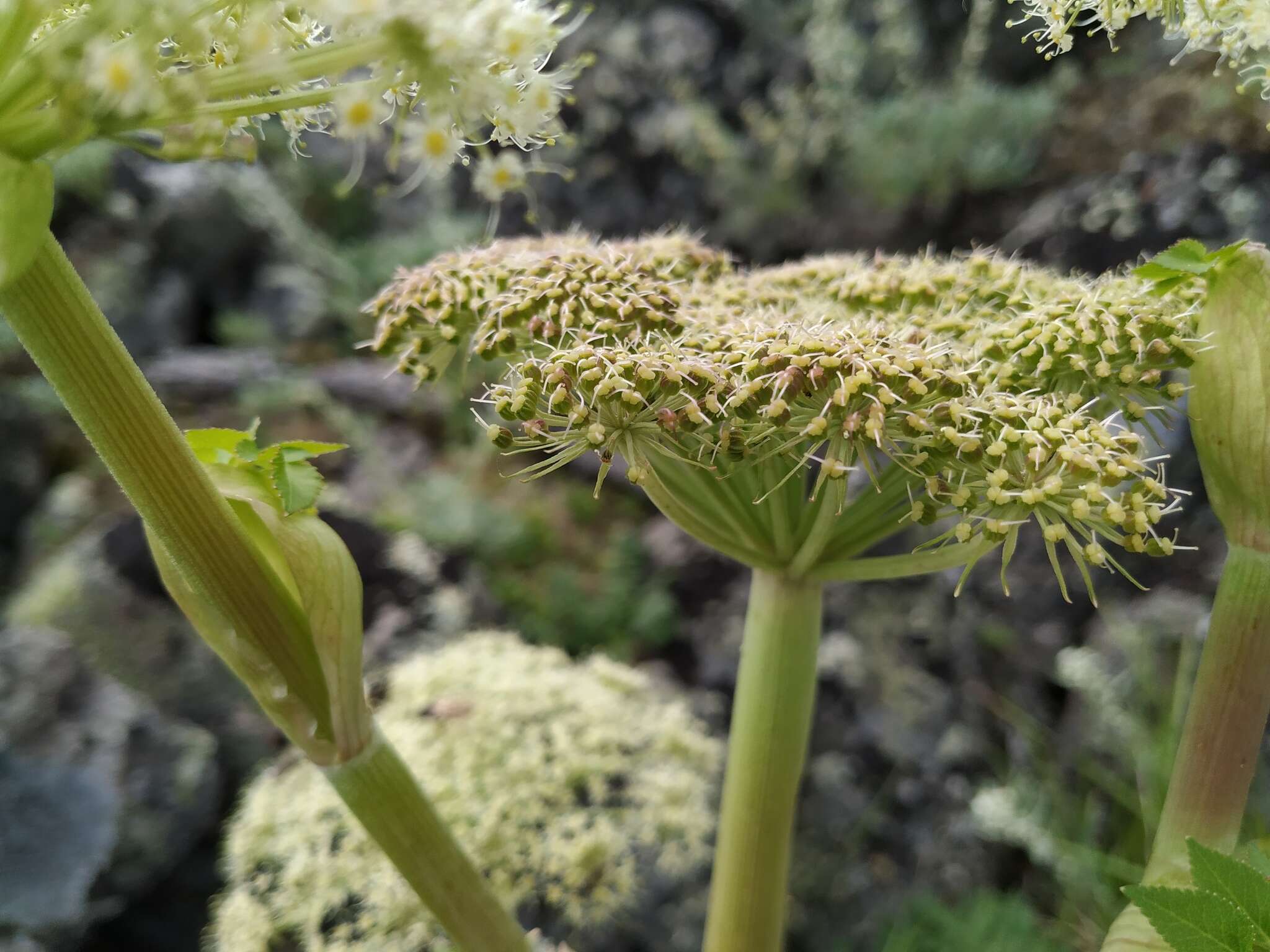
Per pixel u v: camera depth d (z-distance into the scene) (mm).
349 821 175
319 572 98
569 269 120
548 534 503
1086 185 425
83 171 602
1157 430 322
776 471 116
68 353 80
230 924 173
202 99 64
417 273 136
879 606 405
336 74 67
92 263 601
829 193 659
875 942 336
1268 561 102
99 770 245
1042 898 331
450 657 218
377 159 754
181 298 629
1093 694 313
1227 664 105
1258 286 102
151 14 62
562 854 180
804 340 101
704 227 699
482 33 66
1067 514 98
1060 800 308
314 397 560
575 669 234
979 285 132
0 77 64
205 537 92
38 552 439
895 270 138
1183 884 104
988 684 375
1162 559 330
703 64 718
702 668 448
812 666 128
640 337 113
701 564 481
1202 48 108
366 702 104
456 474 537
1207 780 106
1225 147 384
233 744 309
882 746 372
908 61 651
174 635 329
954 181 593
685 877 265
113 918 254
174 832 260
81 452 486
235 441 105
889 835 360
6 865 220
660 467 123
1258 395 101
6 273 66
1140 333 107
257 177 681
